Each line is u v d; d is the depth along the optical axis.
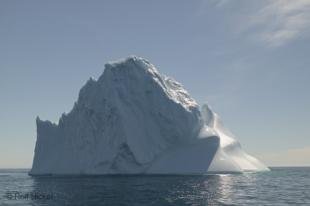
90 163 164.75
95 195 84.88
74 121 177.62
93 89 175.88
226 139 184.50
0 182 133.38
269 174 172.12
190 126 173.88
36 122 190.88
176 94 186.25
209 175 152.12
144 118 172.00
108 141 163.12
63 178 144.75
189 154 168.00
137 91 175.00
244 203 71.38
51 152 184.75
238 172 164.25
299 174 190.50
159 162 165.00
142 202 73.62
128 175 156.62
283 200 75.44
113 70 177.38
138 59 183.12
